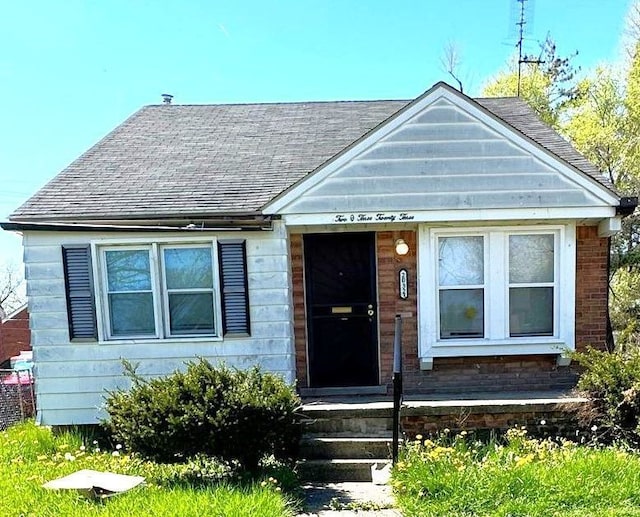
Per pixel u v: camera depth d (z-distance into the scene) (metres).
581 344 6.12
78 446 5.43
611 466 3.91
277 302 5.76
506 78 19.64
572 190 5.62
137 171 6.59
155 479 4.21
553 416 5.16
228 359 5.77
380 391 6.07
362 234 6.35
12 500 3.65
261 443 4.27
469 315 6.07
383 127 5.68
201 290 5.79
